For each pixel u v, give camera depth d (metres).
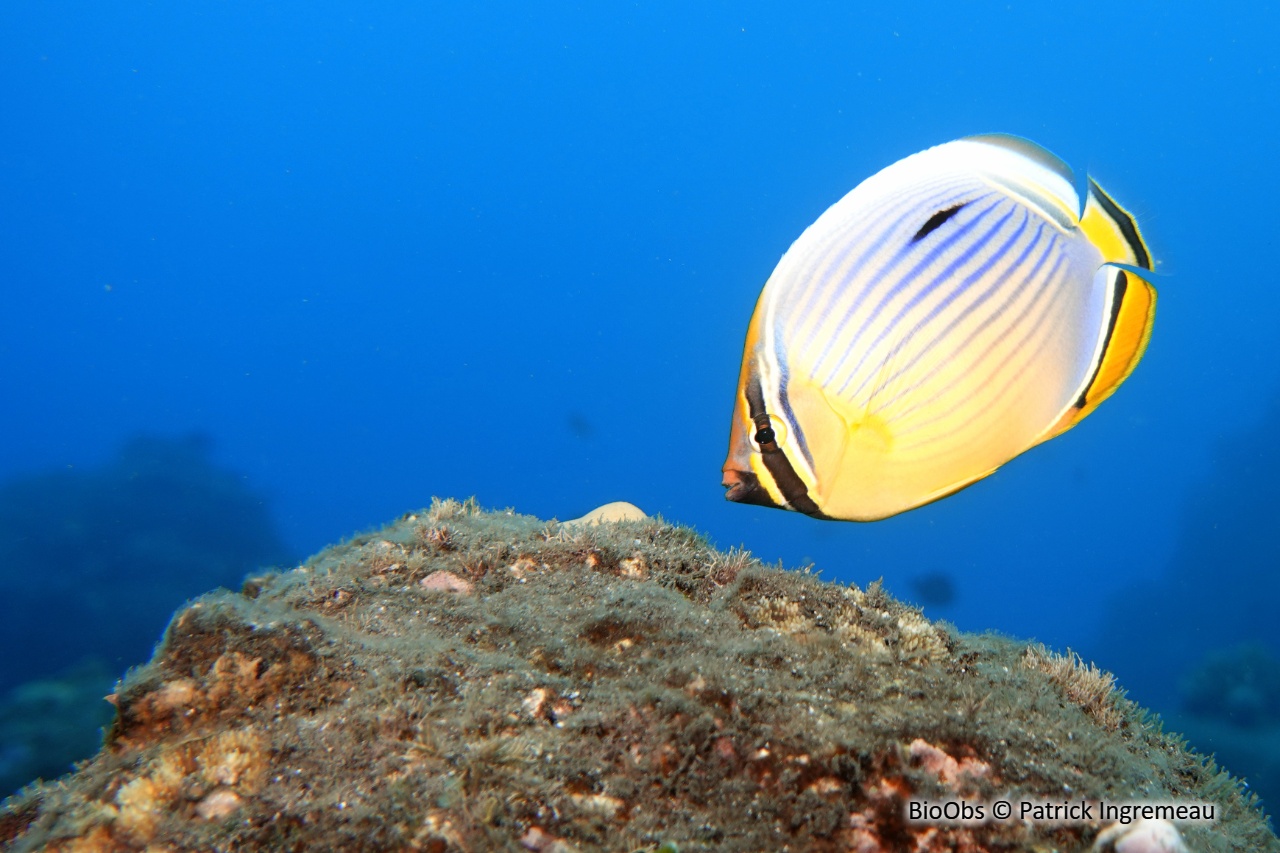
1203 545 36.88
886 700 3.04
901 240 1.39
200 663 2.91
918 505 1.36
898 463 1.36
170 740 2.76
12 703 14.55
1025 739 2.87
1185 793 3.21
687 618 3.53
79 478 26.22
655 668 3.14
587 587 3.96
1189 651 33.09
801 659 3.23
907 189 1.43
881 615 3.83
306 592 3.85
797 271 1.44
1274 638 31.41
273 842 2.33
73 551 23.05
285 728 2.73
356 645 3.10
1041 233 1.38
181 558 24.48
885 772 2.61
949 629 3.97
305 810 2.40
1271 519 34.81
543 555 4.24
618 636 3.40
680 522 5.02
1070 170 1.40
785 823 2.54
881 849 2.50
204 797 2.52
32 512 24.06
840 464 1.38
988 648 3.93
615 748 2.73
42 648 20.08
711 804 2.60
